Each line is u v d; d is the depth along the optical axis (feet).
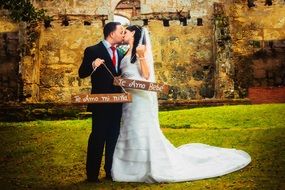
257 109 45.60
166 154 21.49
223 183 20.56
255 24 67.62
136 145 21.34
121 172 21.53
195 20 67.10
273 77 66.39
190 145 23.82
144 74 22.27
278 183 20.15
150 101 21.88
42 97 65.21
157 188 20.15
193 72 65.98
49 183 21.93
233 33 67.21
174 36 66.85
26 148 30.94
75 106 52.49
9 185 21.63
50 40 66.59
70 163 26.35
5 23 66.49
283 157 24.70
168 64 66.18
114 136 21.90
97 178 21.81
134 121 21.52
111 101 21.12
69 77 65.98
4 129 38.91
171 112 47.62
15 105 51.85
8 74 65.87
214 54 65.41
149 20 67.31
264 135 30.96
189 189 19.83
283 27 67.56
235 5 67.82
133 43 22.66
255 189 19.43
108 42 22.65
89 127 39.11
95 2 67.87
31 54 61.72
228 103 54.70
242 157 23.65
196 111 46.83
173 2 67.46
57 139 33.60
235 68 66.33
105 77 22.17
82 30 67.31
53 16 67.10
